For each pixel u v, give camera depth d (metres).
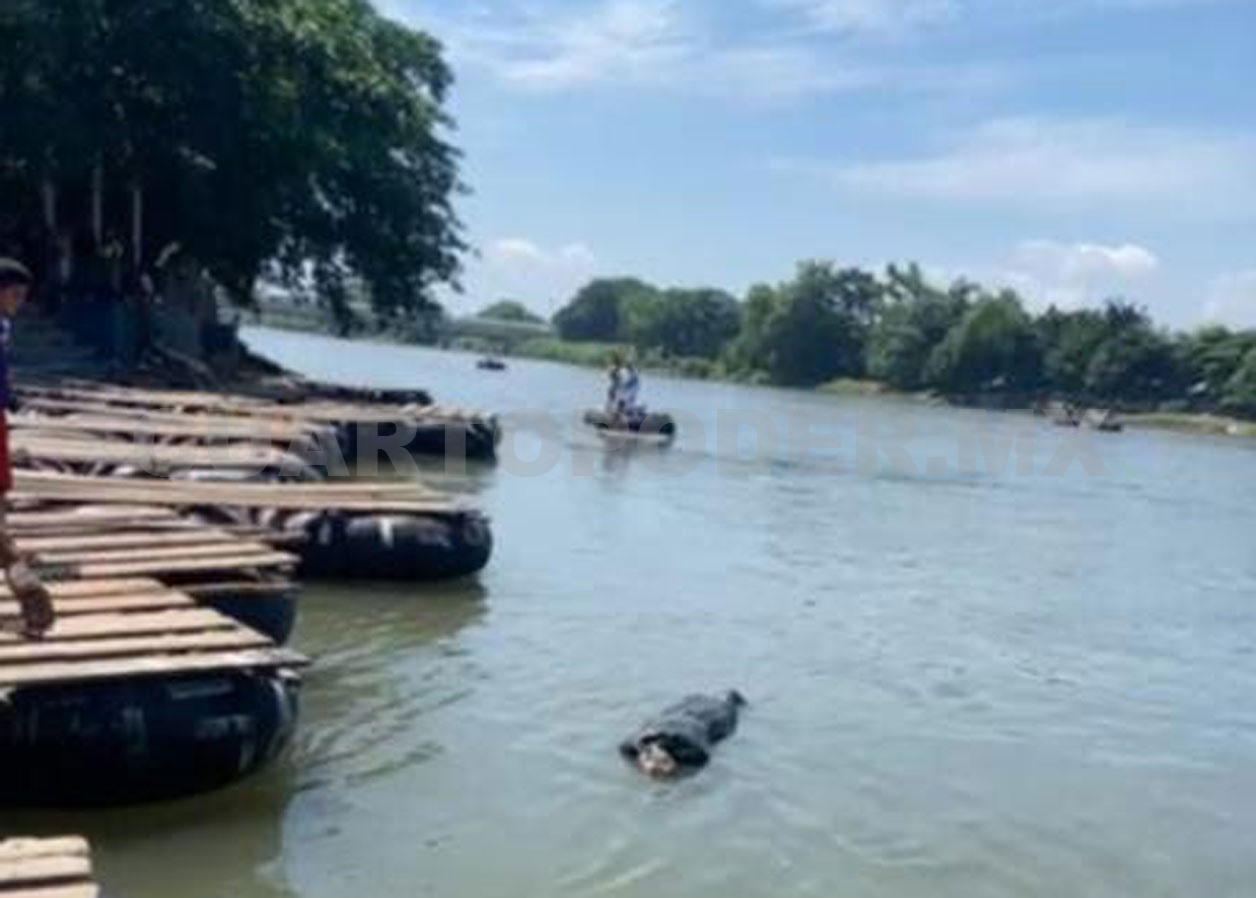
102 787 8.64
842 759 11.44
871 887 8.89
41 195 35.78
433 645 13.86
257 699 9.05
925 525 28.72
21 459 17.73
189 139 34.62
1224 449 80.50
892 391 134.75
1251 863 9.96
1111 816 10.71
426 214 45.31
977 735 12.59
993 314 125.44
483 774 10.20
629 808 9.80
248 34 34.44
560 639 14.59
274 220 40.06
